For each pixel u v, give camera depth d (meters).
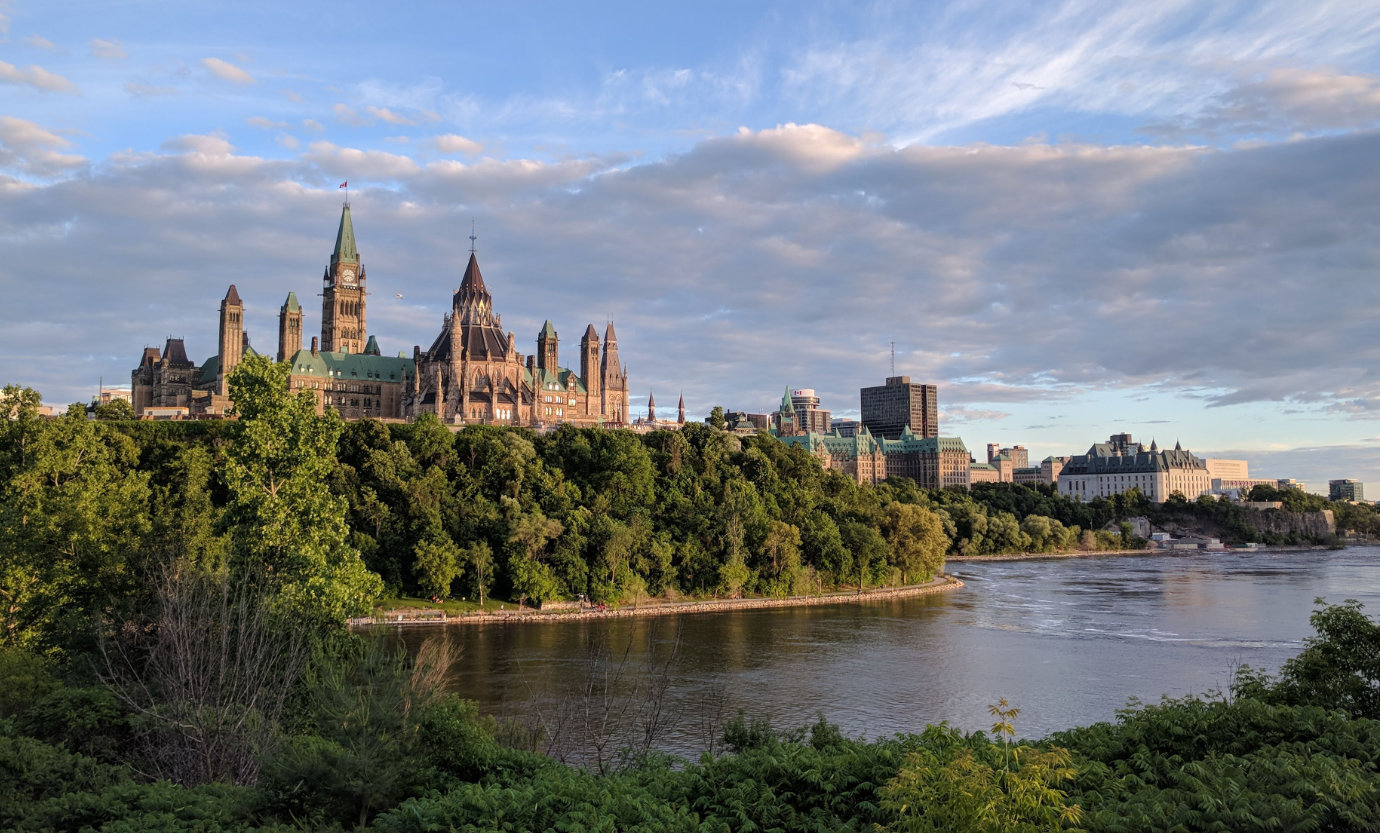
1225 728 45.72
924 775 32.41
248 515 82.94
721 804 41.56
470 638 143.25
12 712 53.31
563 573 179.75
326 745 41.97
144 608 63.75
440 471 191.25
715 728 88.69
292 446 84.75
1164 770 42.34
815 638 145.88
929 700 103.44
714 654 130.75
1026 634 149.38
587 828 37.03
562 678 110.88
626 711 92.12
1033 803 29.97
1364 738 42.97
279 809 41.00
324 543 83.12
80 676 60.53
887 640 143.75
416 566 170.50
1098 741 47.53
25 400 98.69
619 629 154.38
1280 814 33.16
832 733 55.59
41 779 42.00
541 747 72.31
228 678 49.06
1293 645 137.50
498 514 186.75
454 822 38.66
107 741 50.47
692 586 197.25
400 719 45.00
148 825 36.47
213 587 55.16
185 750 46.69
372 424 198.25
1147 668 120.56
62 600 72.06
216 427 199.12
